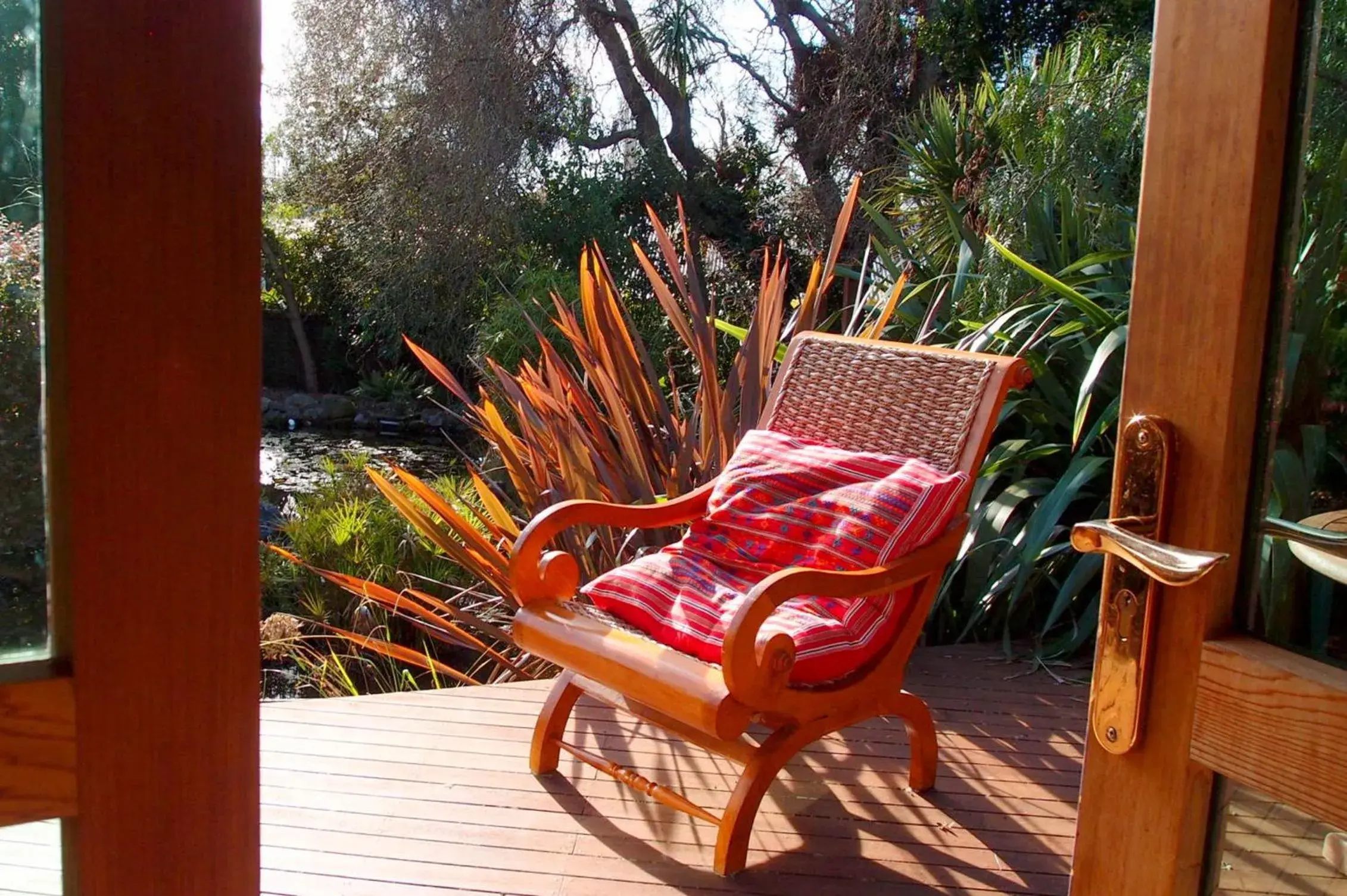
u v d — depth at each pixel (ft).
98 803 2.66
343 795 7.47
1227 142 2.96
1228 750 3.03
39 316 2.54
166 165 2.53
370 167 33.91
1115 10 28.50
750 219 36.35
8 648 2.60
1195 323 3.06
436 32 32.65
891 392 8.37
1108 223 13.75
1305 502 2.89
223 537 2.70
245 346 2.67
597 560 11.27
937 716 9.26
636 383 11.23
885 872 6.81
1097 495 11.65
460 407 34.22
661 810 7.45
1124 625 3.24
